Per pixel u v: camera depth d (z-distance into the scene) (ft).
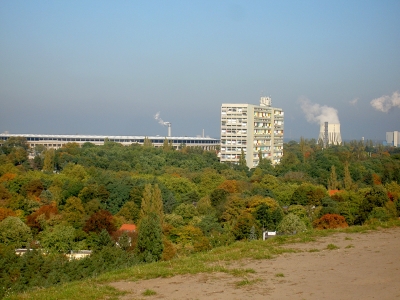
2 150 643.86
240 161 611.47
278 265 112.16
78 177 453.99
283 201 391.45
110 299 90.17
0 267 177.68
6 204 338.75
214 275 104.68
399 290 89.71
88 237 273.13
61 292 96.94
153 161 593.42
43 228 310.65
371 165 602.85
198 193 423.64
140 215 323.16
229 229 290.56
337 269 106.52
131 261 195.42
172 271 109.09
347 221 314.55
